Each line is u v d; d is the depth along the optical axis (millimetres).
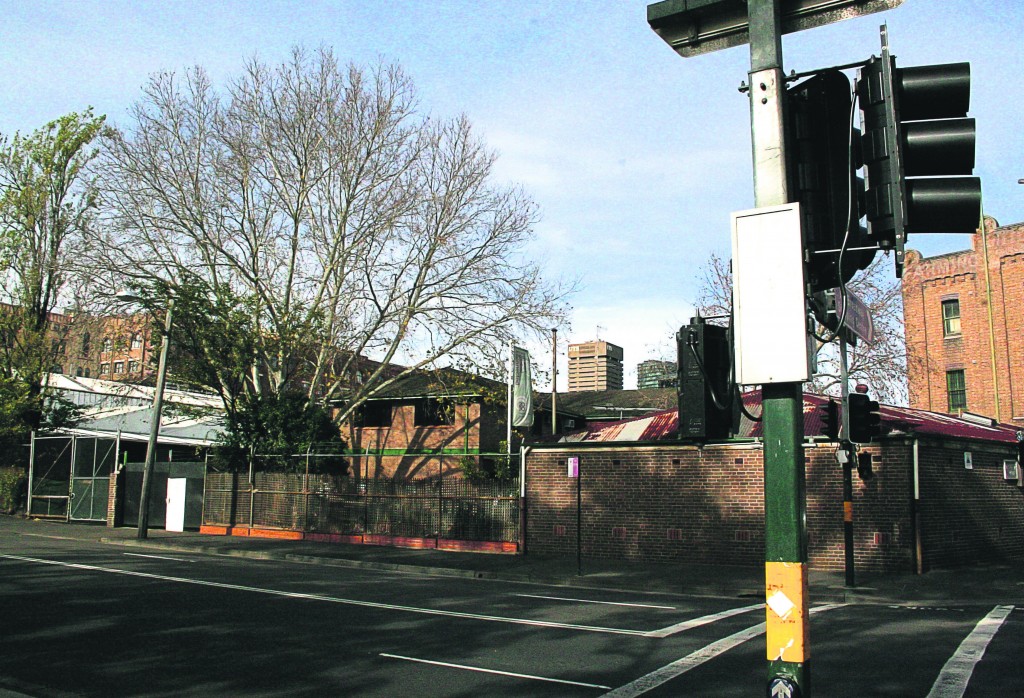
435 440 37812
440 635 10555
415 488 26125
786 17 4824
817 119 4539
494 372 30906
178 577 16047
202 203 30312
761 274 4172
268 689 7809
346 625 11172
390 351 31375
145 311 29688
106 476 33594
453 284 30594
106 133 29859
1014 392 36094
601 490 23156
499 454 25125
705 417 4398
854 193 4410
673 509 22062
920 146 4191
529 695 7617
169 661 8891
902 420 24047
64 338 37156
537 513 24062
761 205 4316
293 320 30266
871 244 4312
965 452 21359
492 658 9203
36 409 36781
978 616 13070
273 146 30672
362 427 39938
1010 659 9273
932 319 39688
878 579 18234
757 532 20859
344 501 27516
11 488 36938
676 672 8531
